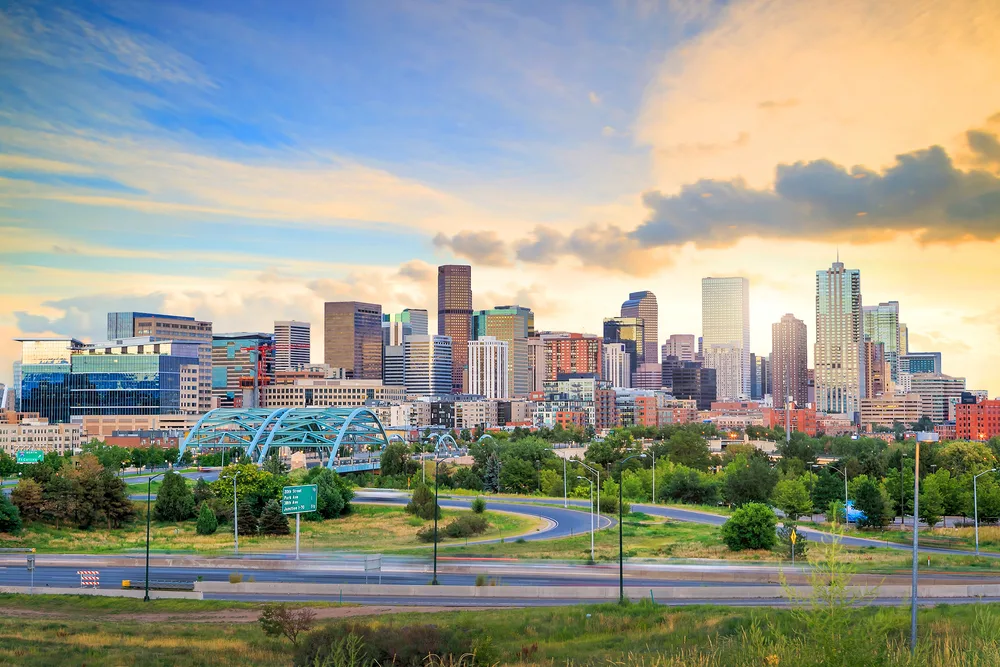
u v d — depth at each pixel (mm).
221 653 57594
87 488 141250
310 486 111562
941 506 144375
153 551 116562
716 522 141125
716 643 50594
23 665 54344
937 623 53281
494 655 48219
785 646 29609
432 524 145125
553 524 140750
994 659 32469
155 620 72562
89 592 85188
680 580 88875
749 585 84438
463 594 82000
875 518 136750
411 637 46969
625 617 65562
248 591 85750
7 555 111812
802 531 132750
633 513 153625
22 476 148250
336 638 45312
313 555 110875
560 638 59812
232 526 143500
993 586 79500
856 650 27078
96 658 56375
